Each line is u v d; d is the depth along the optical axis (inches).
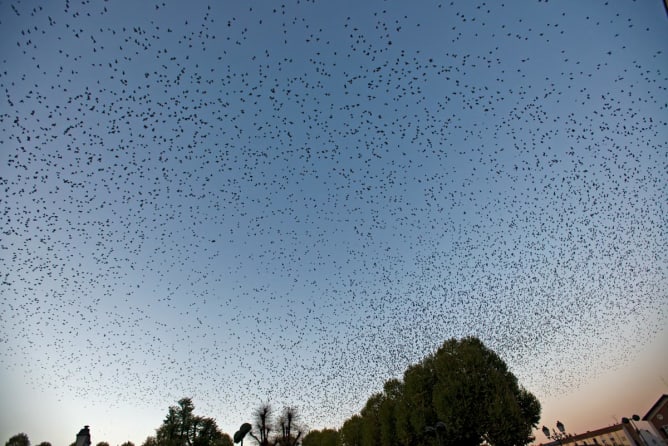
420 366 1675.7
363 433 1926.7
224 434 2417.6
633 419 2010.3
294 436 1791.3
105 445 2134.6
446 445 1433.3
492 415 1337.4
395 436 1670.8
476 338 1606.8
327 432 2684.5
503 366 1508.4
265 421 1771.7
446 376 1503.4
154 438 2192.4
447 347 1633.9
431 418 1518.2
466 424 1386.6
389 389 1866.4
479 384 1419.8
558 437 1744.6
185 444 2214.6
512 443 1299.2
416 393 1599.4
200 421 2331.4
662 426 2086.6
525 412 1430.9
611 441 2647.6
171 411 2316.7
